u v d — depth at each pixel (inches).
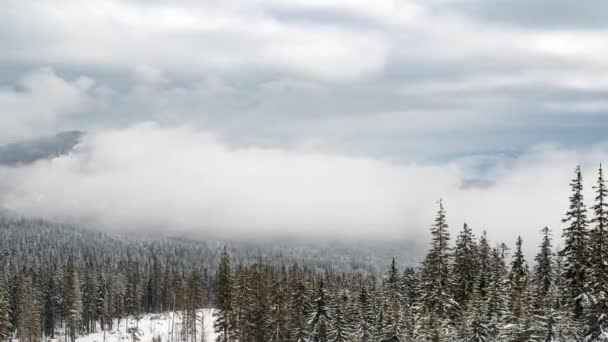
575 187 1942.7
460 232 2910.9
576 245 1940.2
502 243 3174.2
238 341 3550.7
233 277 3609.7
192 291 5354.3
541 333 1977.1
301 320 3211.1
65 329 5457.7
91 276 5807.1
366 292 3248.0
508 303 2233.0
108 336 5511.8
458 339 2322.8
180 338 5315.0
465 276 2834.6
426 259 2615.7
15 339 5187.0
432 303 2539.4
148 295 6948.8
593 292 1868.8
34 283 5590.6
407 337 2598.4
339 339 2965.1
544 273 2819.9
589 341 1846.7
